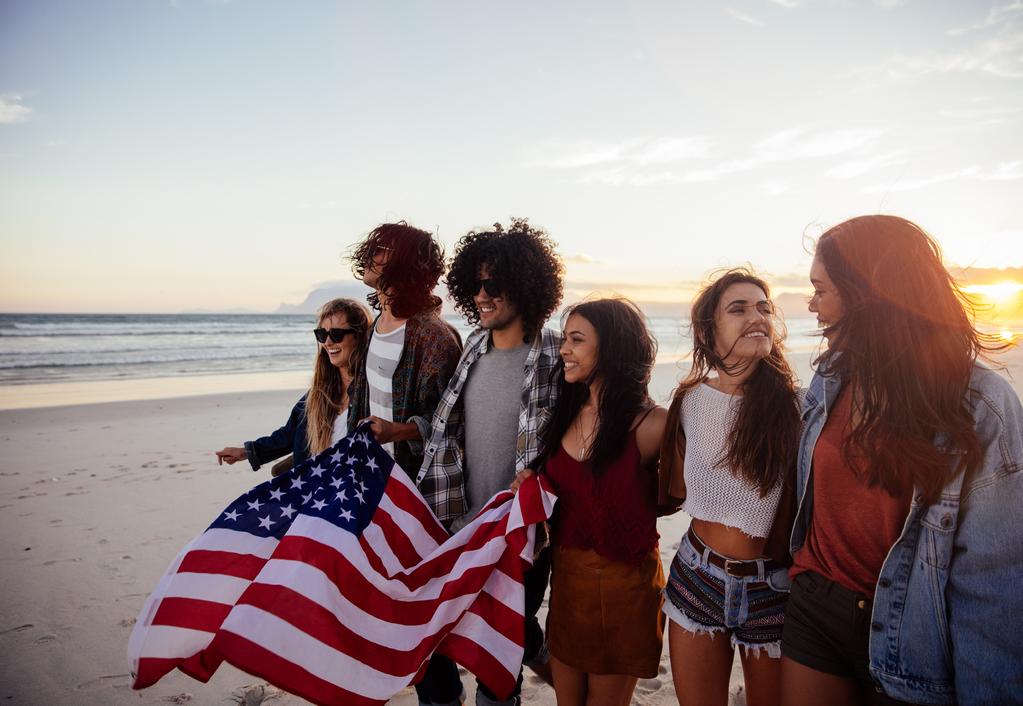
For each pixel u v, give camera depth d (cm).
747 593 227
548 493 258
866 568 195
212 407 1224
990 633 167
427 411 318
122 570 464
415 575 271
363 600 260
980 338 178
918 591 181
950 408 174
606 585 245
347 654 247
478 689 280
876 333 183
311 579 254
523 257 285
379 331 330
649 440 251
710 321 233
